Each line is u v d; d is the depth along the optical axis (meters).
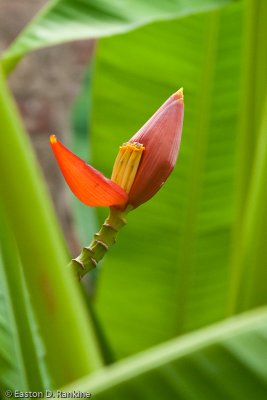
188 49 1.77
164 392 0.87
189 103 1.79
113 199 1.03
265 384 0.87
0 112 1.03
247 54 1.53
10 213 1.03
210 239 1.82
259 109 1.52
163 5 1.42
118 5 1.41
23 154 1.03
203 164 1.80
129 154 1.03
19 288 1.15
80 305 1.03
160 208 1.82
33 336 1.16
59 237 1.04
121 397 0.87
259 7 1.51
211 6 1.42
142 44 1.79
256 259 1.37
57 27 1.37
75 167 1.01
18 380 1.16
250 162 1.53
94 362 1.03
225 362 0.87
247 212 1.40
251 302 1.38
